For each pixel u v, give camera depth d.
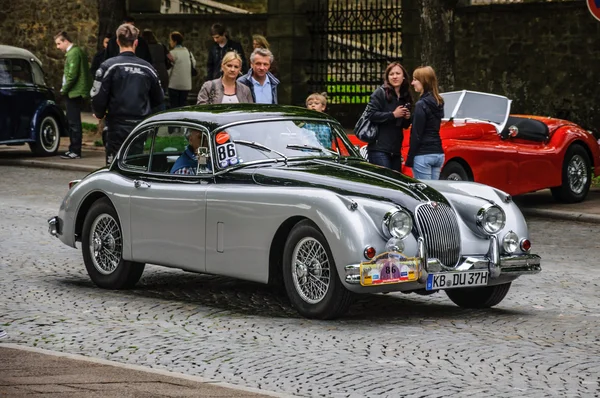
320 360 9.33
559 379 8.76
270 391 8.20
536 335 10.48
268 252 11.20
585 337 10.39
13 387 7.86
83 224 13.08
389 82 15.52
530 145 20.02
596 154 21.05
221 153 11.84
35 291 12.48
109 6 29.91
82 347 9.77
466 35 31.52
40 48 38.12
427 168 15.65
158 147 12.46
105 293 12.49
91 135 30.50
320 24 34.12
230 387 8.15
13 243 15.77
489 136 19.25
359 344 9.96
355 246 10.51
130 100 15.89
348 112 33.62
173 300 12.12
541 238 17.23
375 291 10.70
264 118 12.20
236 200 11.41
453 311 11.73
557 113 30.47
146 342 9.98
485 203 11.36
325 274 10.89
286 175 11.34
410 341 10.11
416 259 10.80
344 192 10.89
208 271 11.73
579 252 15.91
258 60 15.66
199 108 12.59
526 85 30.83
